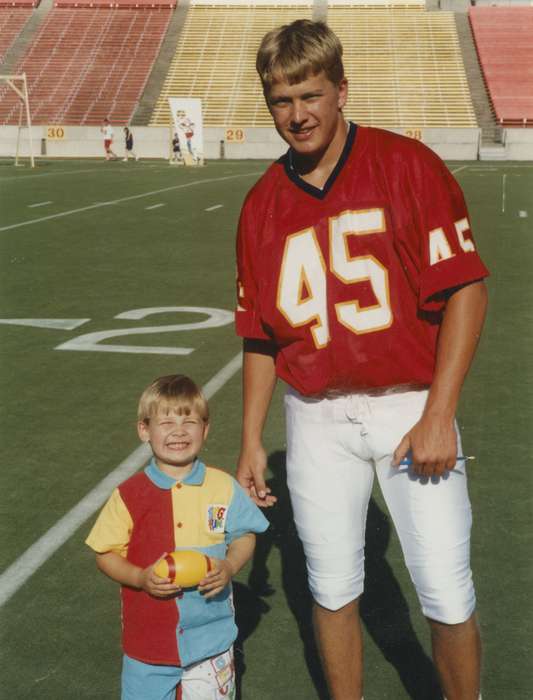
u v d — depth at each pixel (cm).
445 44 4472
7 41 4650
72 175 2920
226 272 1226
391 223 257
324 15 4694
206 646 266
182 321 940
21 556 437
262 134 3903
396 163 256
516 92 4106
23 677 343
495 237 1515
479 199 2125
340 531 274
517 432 605
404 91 4184
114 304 1034
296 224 264
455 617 263
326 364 265
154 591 252
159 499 267
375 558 432
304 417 273
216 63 4441
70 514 481
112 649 362
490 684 335
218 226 1691
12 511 486
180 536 266
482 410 651
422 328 265
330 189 260
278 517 479
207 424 272
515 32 4478
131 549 268
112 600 398
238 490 274
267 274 270
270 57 249
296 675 345
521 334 875
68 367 770
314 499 273
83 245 1477
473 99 4134
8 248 1452
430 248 253
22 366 775
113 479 528
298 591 406
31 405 668
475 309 255
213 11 4784
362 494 277
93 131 4016
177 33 4656
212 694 271
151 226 1703
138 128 3947
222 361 783
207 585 254
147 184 2577
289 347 272
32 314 984
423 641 364
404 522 266
